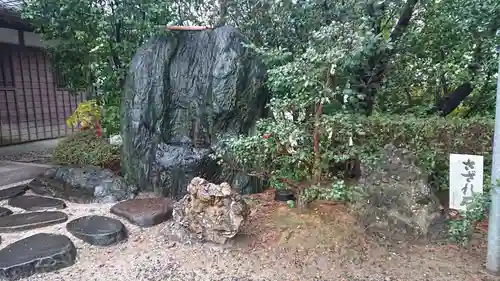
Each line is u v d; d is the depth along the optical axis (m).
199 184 3.04
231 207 3.00
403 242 3.01
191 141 4.32
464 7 4.16
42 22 5.11
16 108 8.29
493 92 4.80
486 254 2.81
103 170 4.59
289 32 4.96
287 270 2.66
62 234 3.11
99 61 5.26
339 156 3.51
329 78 3.39
